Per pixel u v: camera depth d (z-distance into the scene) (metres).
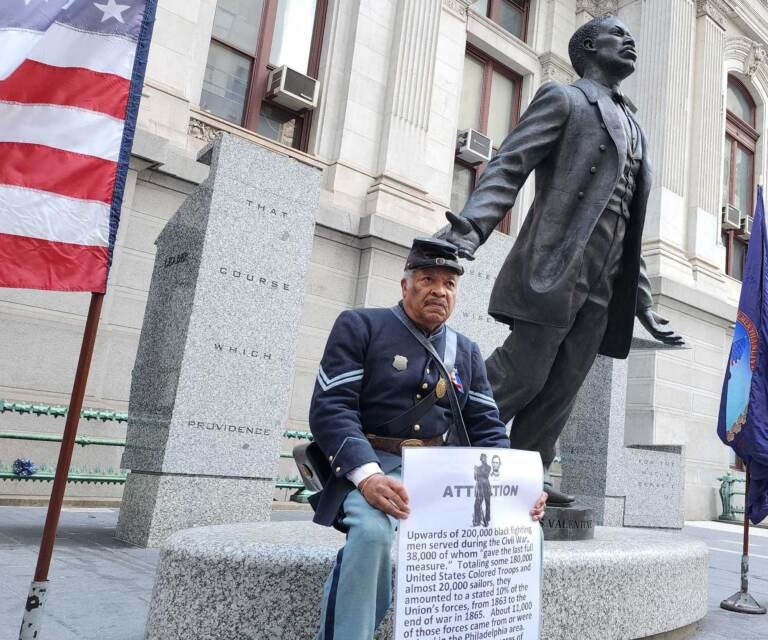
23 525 5.89
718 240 17.28
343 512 2.22
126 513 5.64
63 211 2.39
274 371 6.00
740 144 20.12
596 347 4.13
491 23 15.86
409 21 13.47
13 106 2.40
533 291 3.84
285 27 12.98
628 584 3.24
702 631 3.95
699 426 15.64
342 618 2.04
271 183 6.13
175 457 5.41
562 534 3.68
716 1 18.11
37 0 2.45
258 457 5.84
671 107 16.59
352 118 12.70
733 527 13.71
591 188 3.93
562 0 17.39
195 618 2.50
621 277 4.14
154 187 9.72
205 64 11.46
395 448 2.40
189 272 5.88
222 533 2.91
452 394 2.47
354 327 2.43
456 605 2.08
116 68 2.48
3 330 8.24
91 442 8.05
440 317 2.46
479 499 2.18
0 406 7.49
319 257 11.73
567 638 2.95
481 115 15.98
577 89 4.11
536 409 4.09
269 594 2.48
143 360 6.38
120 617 3.27
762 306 5.28
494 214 3.67
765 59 20.08
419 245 2.49
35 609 2.15
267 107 12.66
